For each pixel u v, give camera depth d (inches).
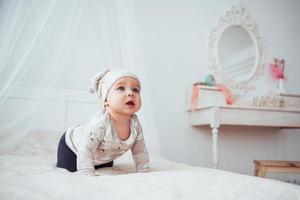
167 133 95.6
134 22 75.2
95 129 35.7
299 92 123.3
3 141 52.9
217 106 85.3
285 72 121.6
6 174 27.5
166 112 96.2
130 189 22.7
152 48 96.2
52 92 66.7
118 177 28.0
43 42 59.7
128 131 38.8
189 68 101.7
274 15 122.6
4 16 56.1
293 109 94.7
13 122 55.9
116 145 38.0
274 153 114.0
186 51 101.8
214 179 27.8
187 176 29.0
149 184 24.6
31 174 28.6
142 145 40.6
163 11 99.3
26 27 57.8
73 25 68.3
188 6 103.9
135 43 74.4
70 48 68.4
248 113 89.4
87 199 20.0
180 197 21.0
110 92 36.3
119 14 76.4
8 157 46.2
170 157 95.3
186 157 97.7
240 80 110.5
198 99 94.9
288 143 117.3
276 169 75.5
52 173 29.7
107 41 82.7
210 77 100.2
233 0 113.3
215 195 22.0
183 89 99.8
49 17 59.3
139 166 40.0
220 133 104.8
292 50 124.6
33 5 58.3
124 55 75.2
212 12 108.4
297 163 77.6
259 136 111.8
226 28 110.7
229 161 105.0
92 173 34.3
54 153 55.8
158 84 95.9
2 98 54.4
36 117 60.6
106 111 37.6
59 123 75.1
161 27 98.3
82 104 78.8
